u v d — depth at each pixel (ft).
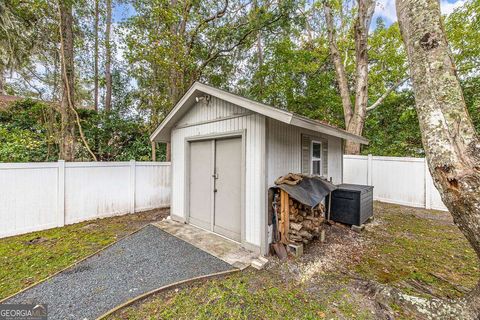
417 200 24.04
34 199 16.28
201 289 9.49
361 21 29.22
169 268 11.16
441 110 6.56
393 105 38.93
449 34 32.94
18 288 9.54
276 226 13.23
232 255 12.59
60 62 21.86
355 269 11.28
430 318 7.38
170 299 8.85
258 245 12.75
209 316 7.91
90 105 43.16
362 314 7.95
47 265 11.53
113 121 31.83
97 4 28.50
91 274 10.61
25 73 27.71
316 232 14.25
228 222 15.02
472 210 5.80
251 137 13.20
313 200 11.88
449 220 19.38
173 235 15.57
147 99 29.78
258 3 30.09
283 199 12.88
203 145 16.99
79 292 9.23
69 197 18.11
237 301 8.71
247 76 42.57
